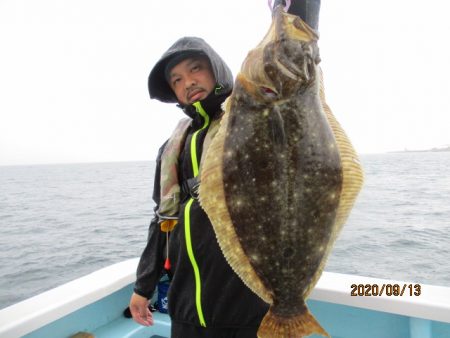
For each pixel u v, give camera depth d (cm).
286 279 162
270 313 165
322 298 264
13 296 848
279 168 155
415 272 728
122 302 332
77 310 292
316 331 158
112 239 1355
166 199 216
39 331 266
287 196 155
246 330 187
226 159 163
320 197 154
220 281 188
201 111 213
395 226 1175
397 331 260
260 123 156
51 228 1686
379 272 720
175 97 261
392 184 2742
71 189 4394
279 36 150
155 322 317
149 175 7938
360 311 271
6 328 224
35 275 988
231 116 164
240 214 163
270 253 162
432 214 1420
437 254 834
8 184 6238
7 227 1762
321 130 154
